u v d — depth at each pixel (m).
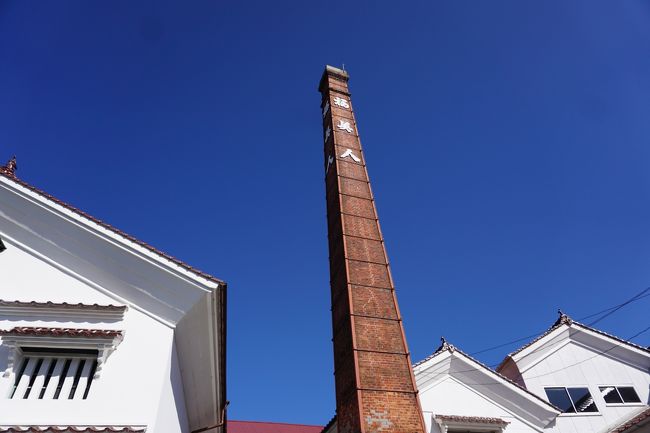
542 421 16.98
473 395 16.88
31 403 8.76
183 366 11.38
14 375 9.09
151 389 9.20
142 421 8.73
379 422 12.37
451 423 15.72
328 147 23.61
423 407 16.03
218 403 14.20
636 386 19.66
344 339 14.70
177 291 10.48
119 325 10.09
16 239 11.10
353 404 12.84
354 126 24.47
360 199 19.45
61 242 10.99
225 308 11.33
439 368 16.94
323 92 27.75
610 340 20.56
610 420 18.48
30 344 9.30
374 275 16.25
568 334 20.81
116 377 9.25
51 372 9.42
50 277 10.66
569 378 19.69
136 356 9.62
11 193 11.31
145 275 10.62
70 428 8.27
